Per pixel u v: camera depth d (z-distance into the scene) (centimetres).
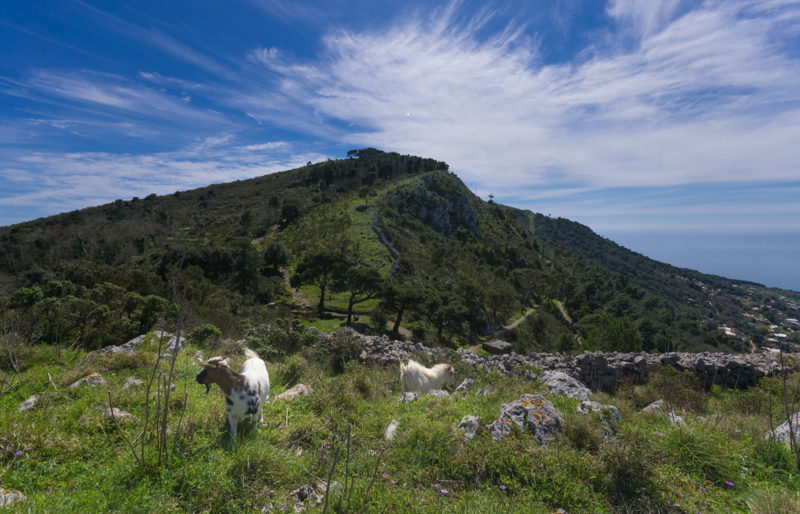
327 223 7444
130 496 317
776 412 703
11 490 322
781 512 323
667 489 364
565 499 352
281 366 959
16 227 8781
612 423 486
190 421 456
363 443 455
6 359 749
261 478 364
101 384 619
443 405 580
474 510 326
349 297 4844
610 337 2014
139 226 8325
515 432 439
